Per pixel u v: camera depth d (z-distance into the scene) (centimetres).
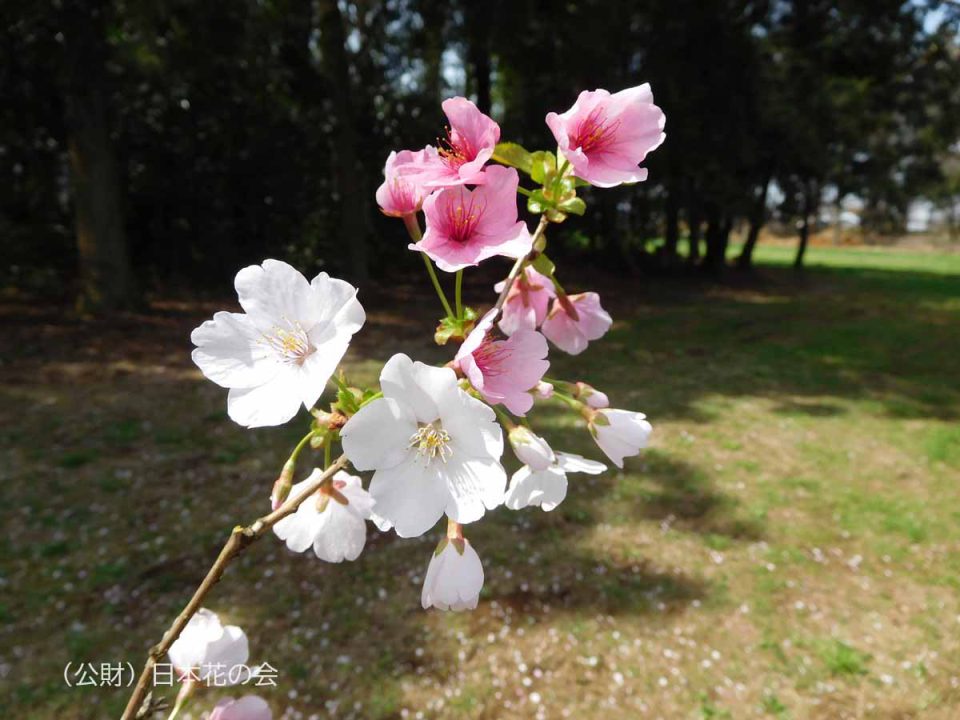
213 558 415
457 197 104
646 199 1772
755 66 1644
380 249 1625
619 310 1430
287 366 100
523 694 322
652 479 550
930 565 432
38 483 501
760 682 332
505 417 112
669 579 411
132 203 1308
